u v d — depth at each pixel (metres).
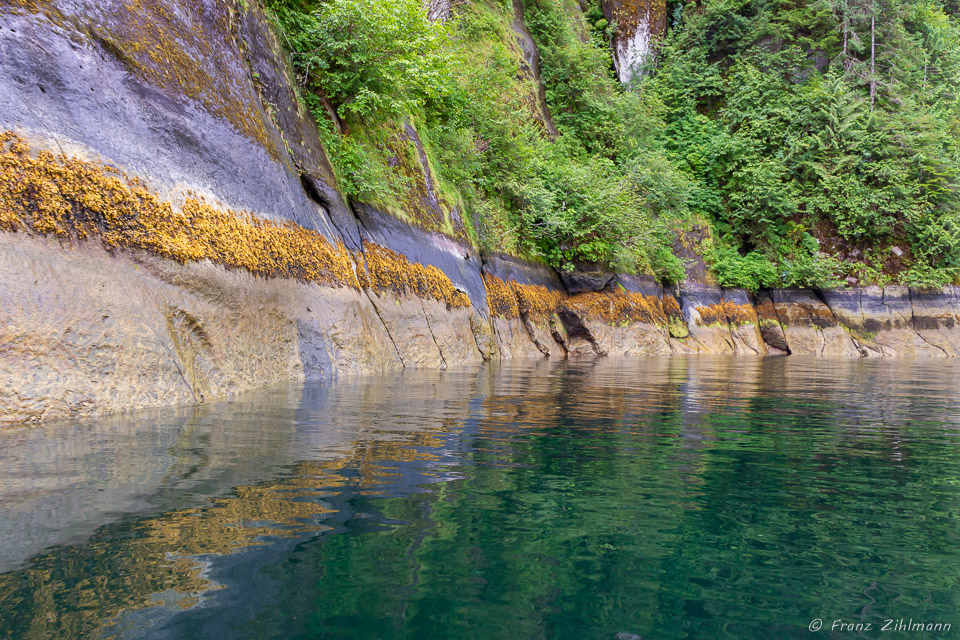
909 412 4.62
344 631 1.16
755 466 2.66
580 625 1.22
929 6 29.34
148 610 1.21
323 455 2.59
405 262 8.70
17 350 2.97
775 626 1.24
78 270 3.36
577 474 2.44
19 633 1.10
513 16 19.83
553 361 11.26
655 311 17.53
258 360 4.88
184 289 4.13
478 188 13.78
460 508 1.95
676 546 1.68
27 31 3.49
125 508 1.82
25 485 2.01
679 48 27.08
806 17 25.36
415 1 8.76
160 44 4.62
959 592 1.42
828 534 1.80
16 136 3.23
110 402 3.34
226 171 5.05
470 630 1.18
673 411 4.38
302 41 7.87
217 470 2.29
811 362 13.58
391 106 8.62
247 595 1.30
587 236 15.23
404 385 5.57
